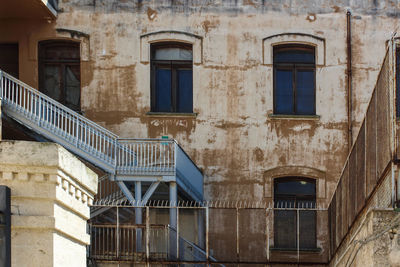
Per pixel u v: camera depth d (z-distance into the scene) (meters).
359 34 24.89
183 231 23.05
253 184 24.17
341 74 24.75
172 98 24.67
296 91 24.84
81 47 24.52
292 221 23.70
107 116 24.30
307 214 23.73
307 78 24.92
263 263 20.14
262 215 23.83
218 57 24.64
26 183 9.23
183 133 24.34
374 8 25.00
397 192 11.98
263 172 24.22
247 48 24.70
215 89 24.55
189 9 24.80
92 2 24.69
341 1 25.00
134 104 24.38
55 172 9.27
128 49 24.58
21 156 9.20
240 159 24.30
